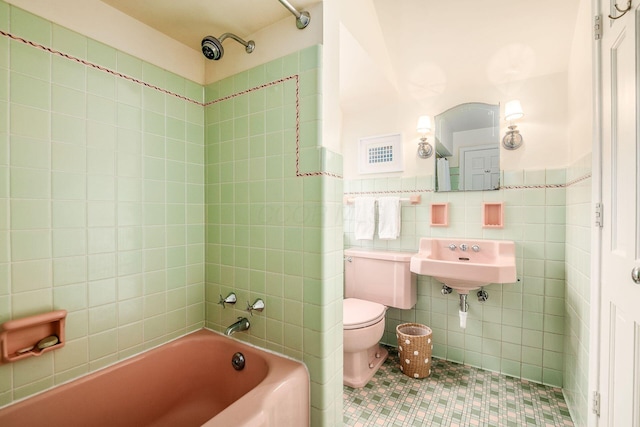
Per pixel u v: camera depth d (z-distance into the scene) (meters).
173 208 1.47
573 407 1.52
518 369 1.90
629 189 0.92
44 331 1.04
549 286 1.80
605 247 1.10
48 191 1.05
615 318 1.02
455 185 2.07
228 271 1.51
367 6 1.62
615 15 1.01
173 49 1.46
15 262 0.98
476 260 1.94
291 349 1.29
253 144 1.41
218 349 1.46
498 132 1.93
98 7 1.19
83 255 1.15
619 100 0.99
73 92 1.11
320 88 1.22
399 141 2.27
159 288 1.41
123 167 1.27
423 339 1.90
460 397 1.71
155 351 1.35
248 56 1.43
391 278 2.10
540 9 1.49
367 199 2.30
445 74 1.98
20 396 0.99
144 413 1.28
